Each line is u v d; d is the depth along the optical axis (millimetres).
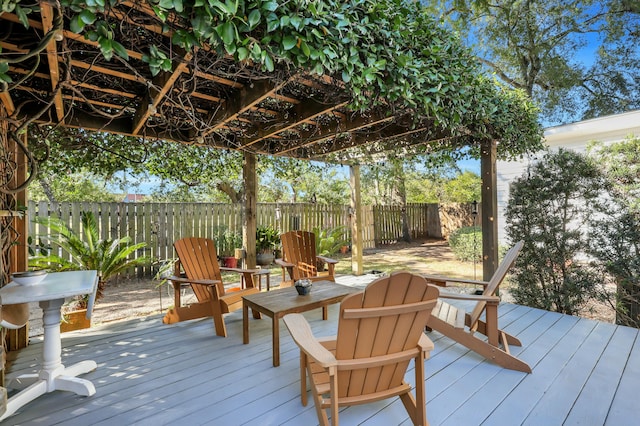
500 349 2404
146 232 5652
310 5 1662
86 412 1822
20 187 2164
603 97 9117
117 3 1479
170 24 1617
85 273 2307
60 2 1239
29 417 1776
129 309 4148
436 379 2152
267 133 3609
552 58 9031
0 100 2141
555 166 3996
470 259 7336
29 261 3592
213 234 6426
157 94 2426
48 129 2977
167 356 2543
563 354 2512
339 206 8688
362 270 5973
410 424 1716
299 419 1759
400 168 9906
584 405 1854
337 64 1925
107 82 2553
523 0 9016
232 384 2123
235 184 7586
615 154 3740
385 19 2111
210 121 2998
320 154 4785
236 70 2195
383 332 1481
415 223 10875
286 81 2178
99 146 3746
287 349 2672
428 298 1524
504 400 1908
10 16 1585
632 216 3498
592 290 3625
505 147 4012
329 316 3461
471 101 2994
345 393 1593
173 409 1850
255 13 1545
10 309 1948
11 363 2463
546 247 3885
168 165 4938
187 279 3084
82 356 2543
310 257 4129
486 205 3863
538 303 3904
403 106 2613
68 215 4938
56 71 1907
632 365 2326
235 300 3111
